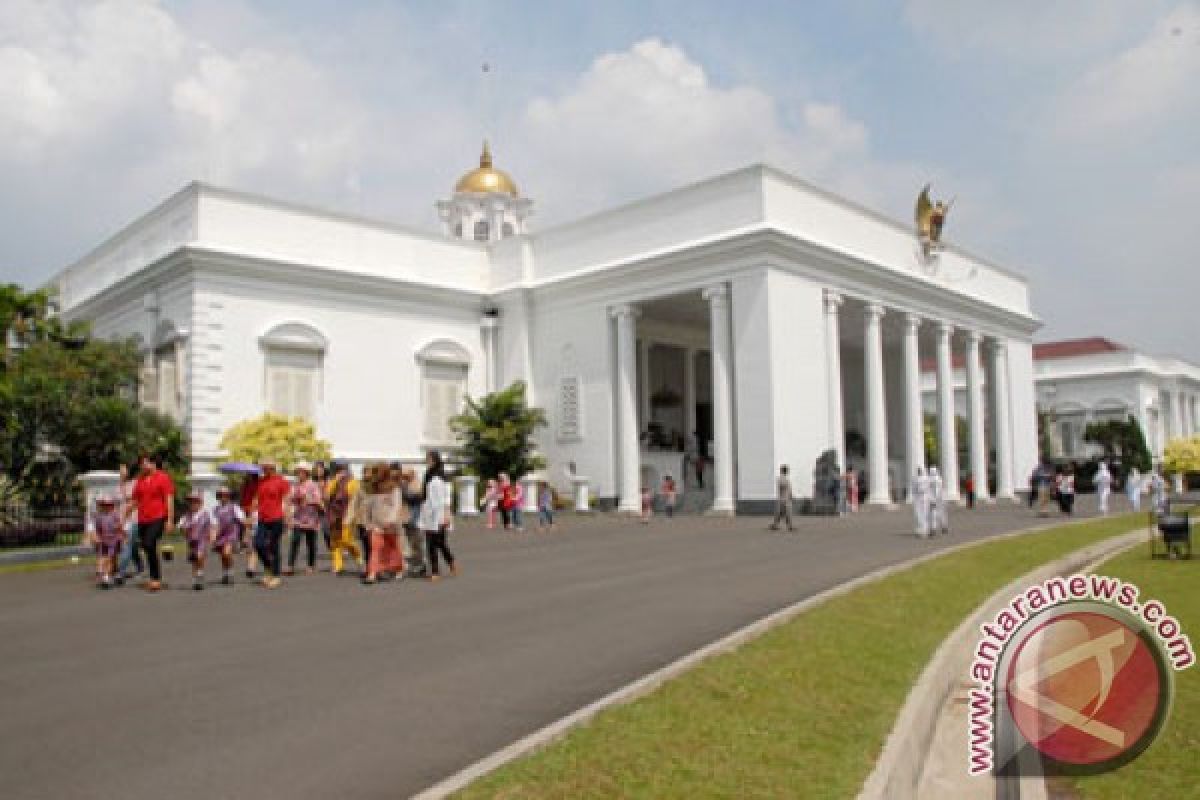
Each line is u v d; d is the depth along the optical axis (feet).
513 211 157.07
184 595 44.50
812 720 21.62
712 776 17.65
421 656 29.76
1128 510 110.73
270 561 47.47
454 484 100.99
